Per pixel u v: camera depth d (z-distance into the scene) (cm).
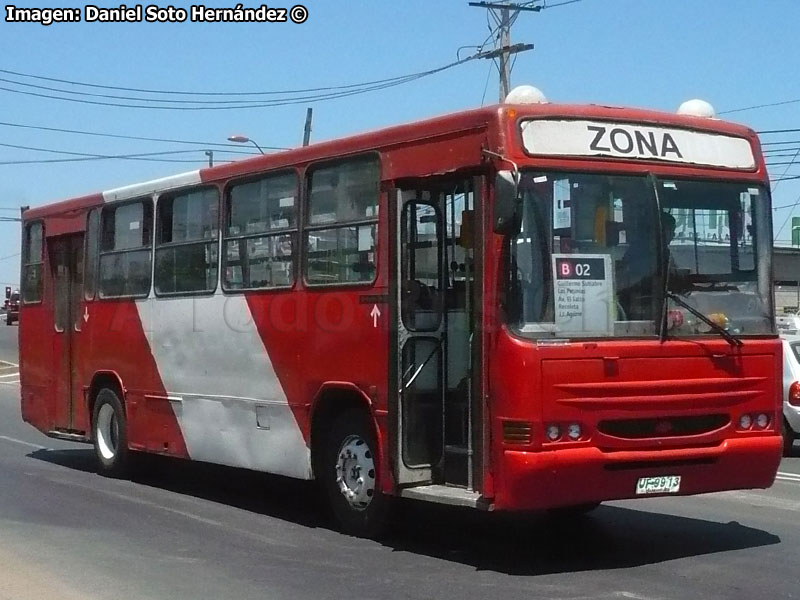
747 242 890
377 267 927
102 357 1362
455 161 858
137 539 968
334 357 977
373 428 937
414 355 909
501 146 812
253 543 950
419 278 915
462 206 881
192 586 791
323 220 1001
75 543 948
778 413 884
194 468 1452
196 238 1185
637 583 793
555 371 795
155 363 1252
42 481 1328
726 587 779
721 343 854
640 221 843
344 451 984
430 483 909
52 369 1480
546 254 811
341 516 987
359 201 957
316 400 997
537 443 789
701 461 844
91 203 1390
